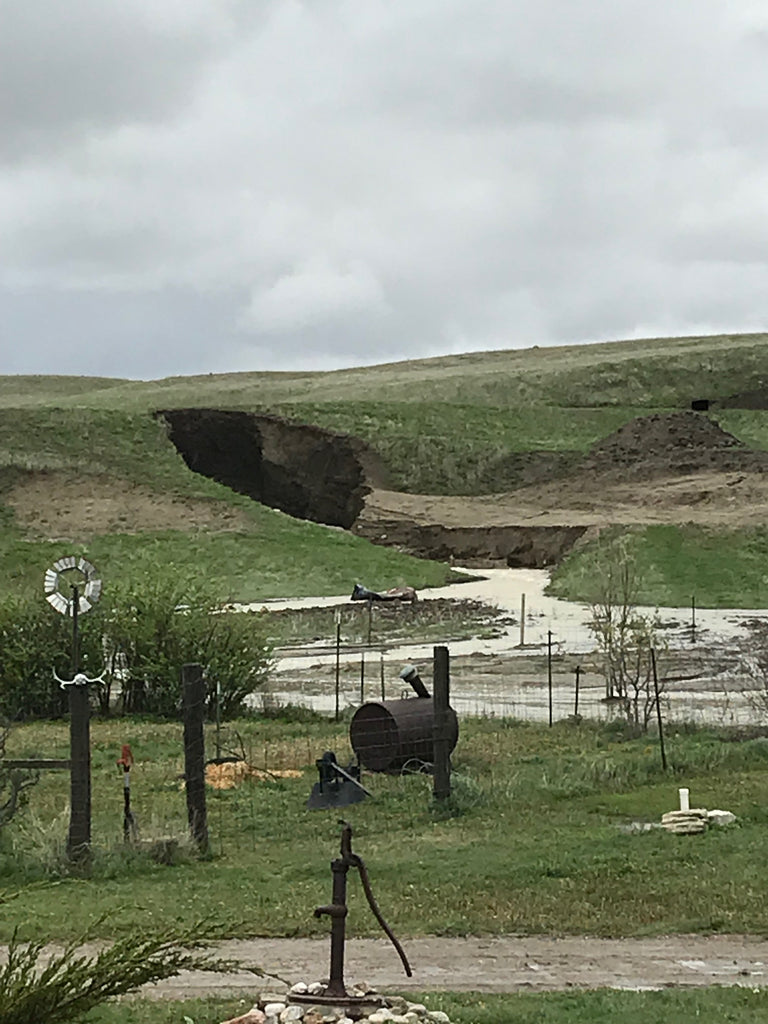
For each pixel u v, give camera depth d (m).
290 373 133.88
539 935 10.52
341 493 77.31
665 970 9.42
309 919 10.86
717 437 79.06
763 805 15.75
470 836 14.80
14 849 13.48
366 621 43.44
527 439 81.81
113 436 75.81
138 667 27.52
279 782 18.67
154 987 8.80
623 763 19.06
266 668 29.70
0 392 139.12
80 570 28.30
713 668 31.22
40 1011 5.73
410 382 101.69
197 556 57.50
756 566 51.31
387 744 19.11
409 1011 7.03
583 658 34.06
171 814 15.97
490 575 56.53
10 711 27.39
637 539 55.38
